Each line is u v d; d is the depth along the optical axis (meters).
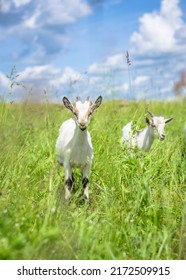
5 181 1.59
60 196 1.68
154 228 1.38
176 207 1.57
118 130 2.55
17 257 1.12
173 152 2.12
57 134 2.28
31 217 1.29
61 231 1.25
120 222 1.45
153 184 1.73
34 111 2.55
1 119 2.01
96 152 2.00
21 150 1.86
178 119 3.15
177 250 1.37
